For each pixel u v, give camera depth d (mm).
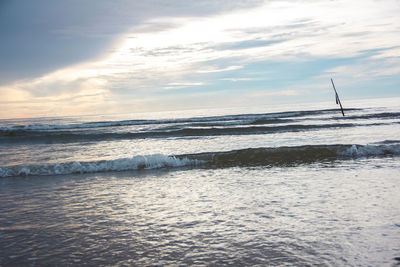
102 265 3777
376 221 4906
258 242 4297
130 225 5199
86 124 39000
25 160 13797
